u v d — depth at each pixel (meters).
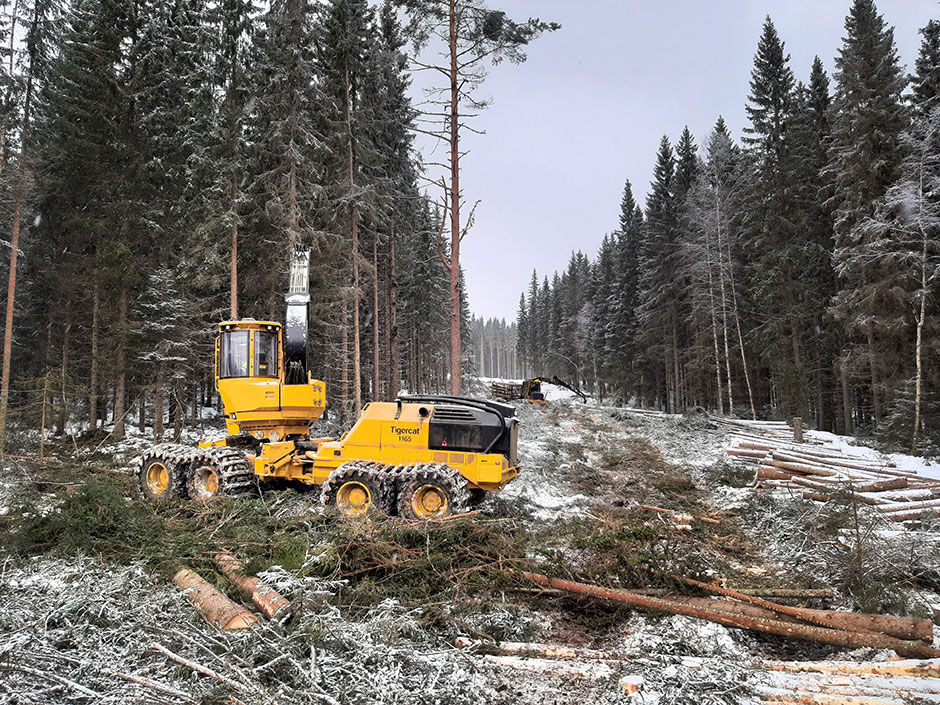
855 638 4.56
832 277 26.38
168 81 20.42
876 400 22.17
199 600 5.10
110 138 19.17
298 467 9.86
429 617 5.05
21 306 21.47
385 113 23.28
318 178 19.34
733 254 32.91
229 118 17.69
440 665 4.06
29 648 4.09
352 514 7.84
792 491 10.59
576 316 67.81
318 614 4.68
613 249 55.91
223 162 17.39
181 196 19.62
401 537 6.55
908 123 21.25
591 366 61.62
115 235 19.03
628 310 44.72
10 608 4.78
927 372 20.25
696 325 34.41
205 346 21.88
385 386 32.34
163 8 21.25
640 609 5.34
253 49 18.92
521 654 4.44
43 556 6.32
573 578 5.81
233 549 6.51
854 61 21.89
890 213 20.72
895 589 5.75
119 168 19.36
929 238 19.98
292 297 10.27
